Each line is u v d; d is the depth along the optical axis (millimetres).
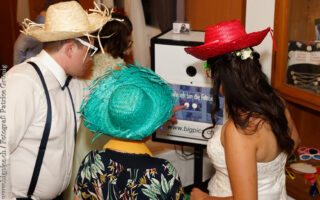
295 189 2111
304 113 2510
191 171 2840
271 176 1604
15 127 1577
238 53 1456
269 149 1477
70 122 1848
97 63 2236
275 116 1431
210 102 2168
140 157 1424
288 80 2262
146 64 4031
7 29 5656
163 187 1381
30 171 1729
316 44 2041
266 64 2580
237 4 3074
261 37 1474
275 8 2264
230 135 1427
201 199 1693
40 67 1709
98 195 1440
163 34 2324
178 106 2193
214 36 1566
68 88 1849
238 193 1385
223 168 1661
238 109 1451
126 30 2299
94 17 1863
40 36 1641
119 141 1446
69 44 1693
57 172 1796
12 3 5438
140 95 1371
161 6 3887
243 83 1441
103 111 1454
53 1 2668
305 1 2064
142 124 1368
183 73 2178
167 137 2346
